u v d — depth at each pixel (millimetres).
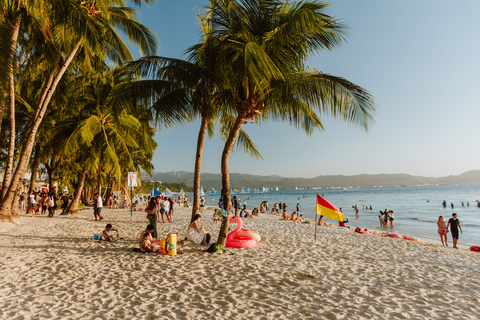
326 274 6188
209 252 8125
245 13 7805
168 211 18031
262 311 4207
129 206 33469
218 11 7898
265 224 17219
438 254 9086
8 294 4734
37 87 18125
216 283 5484
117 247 8820
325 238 11555
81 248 8594
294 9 7570
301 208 54469
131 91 8477
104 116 19781
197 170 9547
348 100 7750
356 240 11352
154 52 15758
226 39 7523
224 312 4152
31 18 12023
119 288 5156
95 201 17812
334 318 3990
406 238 14477
